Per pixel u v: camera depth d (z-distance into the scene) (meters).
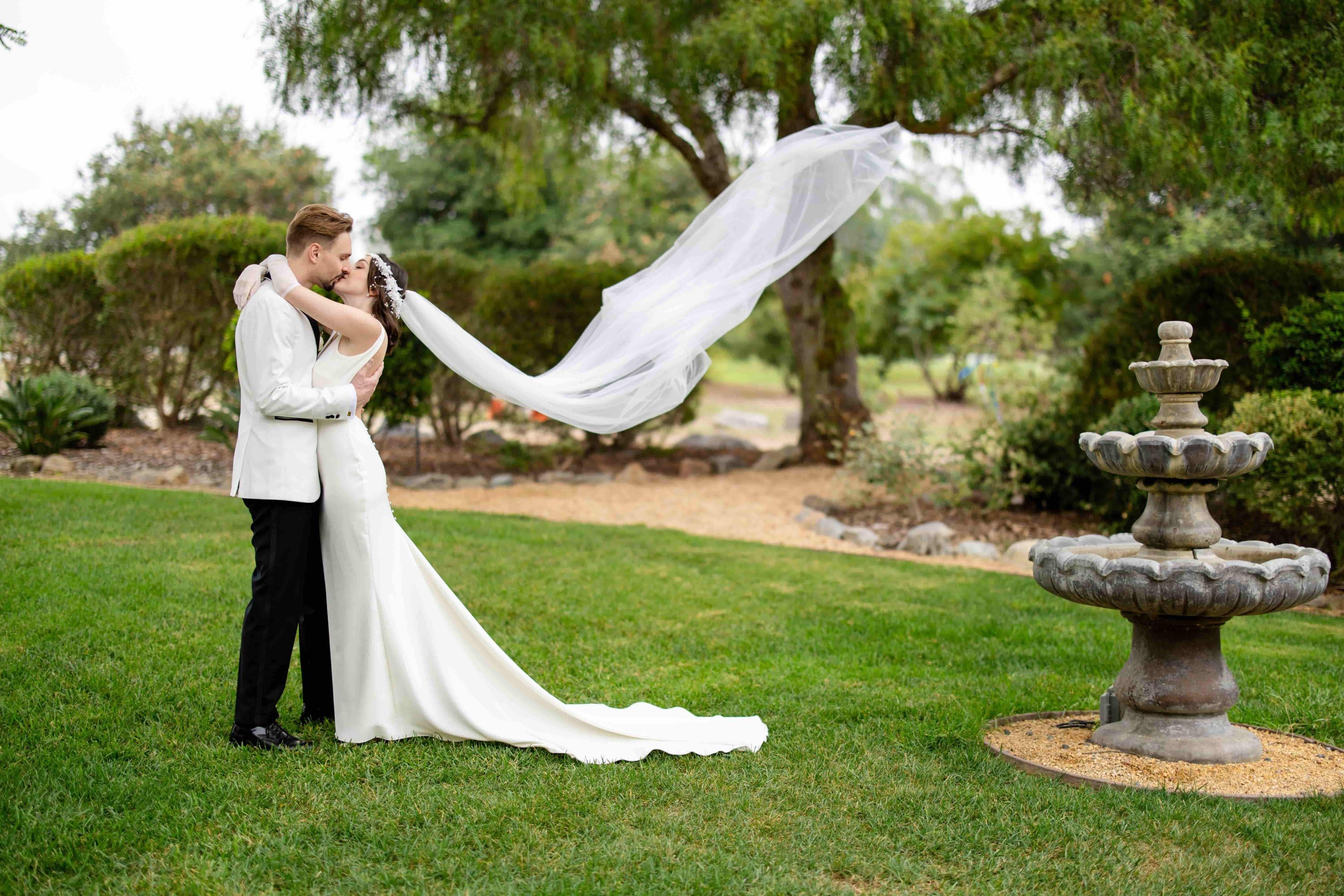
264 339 3.31
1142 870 2.76
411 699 3.52
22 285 12.37
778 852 2.80
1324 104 7.93
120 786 3.04
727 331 3.93
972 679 4.66
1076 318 22.36
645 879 2.62
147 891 2.49
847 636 5.49
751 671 4.75
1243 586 3.31
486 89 10.71
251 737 3.44
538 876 2.62
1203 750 3.61
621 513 9.96
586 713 3.69
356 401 3.46
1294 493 6.74
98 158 19.97
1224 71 7.99
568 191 14.48
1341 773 3.54
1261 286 8.55
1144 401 7.96
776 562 7.59
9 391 10.98
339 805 2.99
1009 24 9.24
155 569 5.91
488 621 5.46
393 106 11.12
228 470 10.81
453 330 3.69
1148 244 16.23
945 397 25.62
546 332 12.05
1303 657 5.18
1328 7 8.22
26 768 3.16
